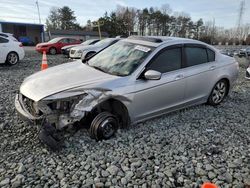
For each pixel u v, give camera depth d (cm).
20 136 394
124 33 6669
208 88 535
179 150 370
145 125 451
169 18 8162
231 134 435
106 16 6712
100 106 389
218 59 557
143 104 421
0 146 365
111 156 346
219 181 304
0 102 552
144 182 297
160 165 332
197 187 293
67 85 364
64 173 307
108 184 291
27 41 3934
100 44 1321
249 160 352
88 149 362
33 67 1141
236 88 779
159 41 466
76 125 382
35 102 347
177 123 470
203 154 363
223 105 589
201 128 454
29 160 330
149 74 401
